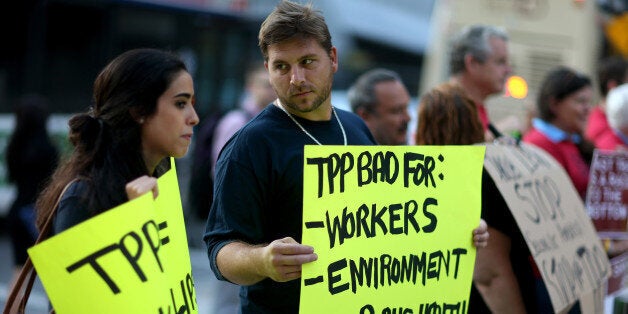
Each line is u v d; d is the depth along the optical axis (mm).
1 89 17359
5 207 17578
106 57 18031
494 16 16094
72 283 3904
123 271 4039
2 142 17328
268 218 4992
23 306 4273
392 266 5008
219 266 4793
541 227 6180
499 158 6238
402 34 22922
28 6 17391
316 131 5125
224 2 19297
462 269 5297
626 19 16391
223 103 19156
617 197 7832
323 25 4945
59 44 17656
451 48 7938
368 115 7184
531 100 15773
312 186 4758
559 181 6629
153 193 4289
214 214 5004
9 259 15336
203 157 11055
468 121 6230
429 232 5152
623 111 8945
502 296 6035
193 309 4656
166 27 18719
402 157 5078
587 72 15852
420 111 6324
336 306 4777
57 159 10727
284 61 4883
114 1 18047
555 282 6172
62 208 4152
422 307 5113
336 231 4809
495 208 6109
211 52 19125
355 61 22391
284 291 5000
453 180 5277
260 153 4934
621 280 8000
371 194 4945
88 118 4297
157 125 4375
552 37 15992
